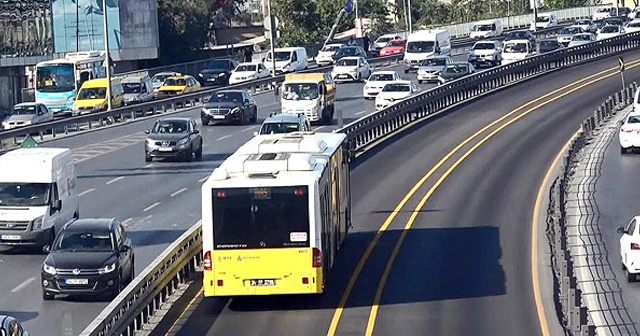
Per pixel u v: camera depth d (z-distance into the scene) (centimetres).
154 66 16062
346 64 12406
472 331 3312
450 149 7419
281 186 3556
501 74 10631
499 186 6156
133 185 6431
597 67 11675
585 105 9275
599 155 7225
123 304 3066
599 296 3847
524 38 14488
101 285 3869
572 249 4666
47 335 3428
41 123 8700
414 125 8469
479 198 5812
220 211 3569
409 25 16075
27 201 4775
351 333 3303
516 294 3809
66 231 4059
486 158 7075
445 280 4047
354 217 5353
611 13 18950
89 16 14138
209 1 17650
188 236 4028
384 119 8056
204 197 3575
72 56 11512
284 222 3562
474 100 9744
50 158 4884
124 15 14338
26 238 4706
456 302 3709
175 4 16712
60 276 3859
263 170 3600
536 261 4356
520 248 4616
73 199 5116
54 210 4822
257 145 4109
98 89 10444
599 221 5275
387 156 7188
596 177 6488
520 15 19388
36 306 3841
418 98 8819
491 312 3559
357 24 16312
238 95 9375
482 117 8788
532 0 16975
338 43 15938
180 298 3678
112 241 4006
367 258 4447
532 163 6881
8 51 13488
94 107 10269
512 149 7400
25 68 13875
